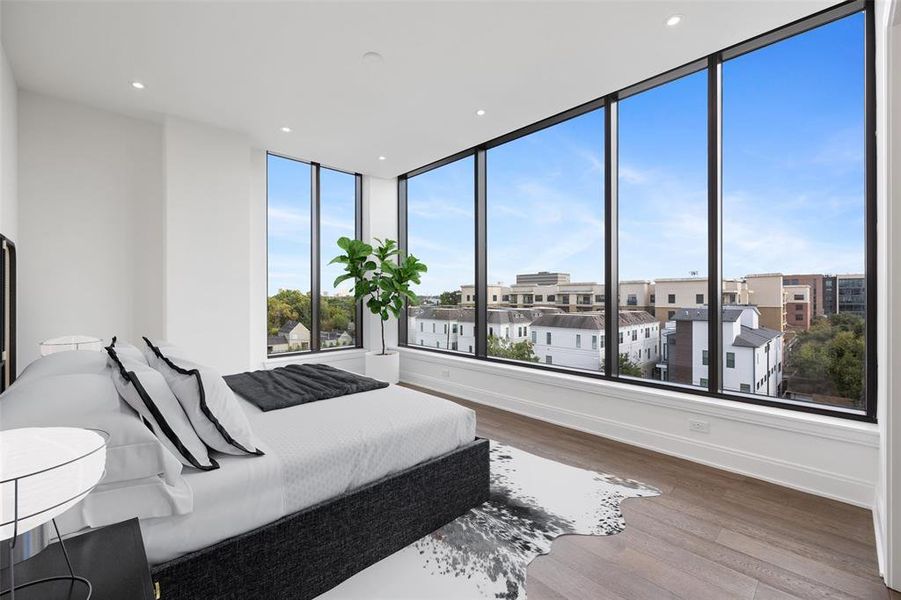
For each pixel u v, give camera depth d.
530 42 2.51
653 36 2.46
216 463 1.38
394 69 2.80
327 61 2.69
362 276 4.83
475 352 4.57
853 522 2.00
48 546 0.99
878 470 2.09
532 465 2.68
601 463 2.72
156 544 1.16
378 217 5.40
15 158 2.84
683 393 2.91
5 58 2.53
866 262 2.25
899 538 1.54
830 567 1.67
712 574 1.63
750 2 2.18
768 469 2.44
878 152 1.96
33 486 0.65
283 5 2.15
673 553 1.77
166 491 1.18
